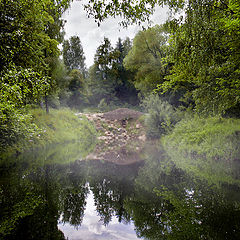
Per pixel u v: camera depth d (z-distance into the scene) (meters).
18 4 4.43
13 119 4.03
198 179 2.96
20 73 4.06
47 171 3.60
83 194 2.31
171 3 3.17
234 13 3.42
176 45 3.99
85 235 1.32
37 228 1.45
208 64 4.03
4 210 1.80
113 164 4.39
